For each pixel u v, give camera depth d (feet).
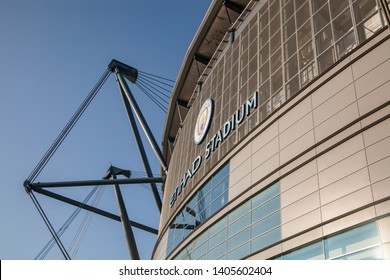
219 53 144.05
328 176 71.46
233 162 103.65
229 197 100.07
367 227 61.67
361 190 64.64
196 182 125.29
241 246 87.97
